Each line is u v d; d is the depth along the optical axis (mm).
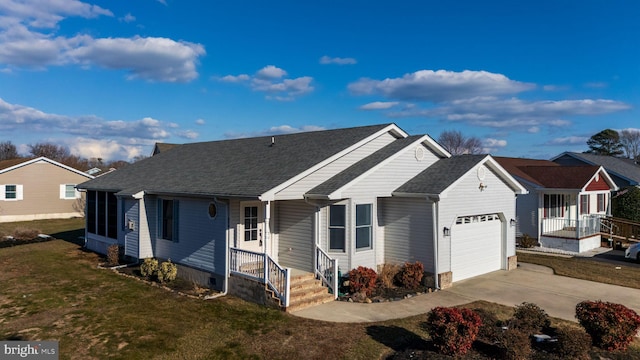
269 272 12469
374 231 14664
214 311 11875
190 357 9008
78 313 11703
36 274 16312
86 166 81500
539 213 24391
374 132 15922
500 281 16016
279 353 9180
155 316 11469
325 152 14969
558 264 19344
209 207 14453
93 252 21078
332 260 13242
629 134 85000
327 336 10055
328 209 13953
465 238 16453
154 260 15742
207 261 14547
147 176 19625
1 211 33375
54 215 35875
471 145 73375
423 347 9219
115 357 8977
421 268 14672
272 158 16188
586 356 8789
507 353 8469
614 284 15766
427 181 15469
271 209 15023
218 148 21000
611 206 32125
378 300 13070
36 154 85062
